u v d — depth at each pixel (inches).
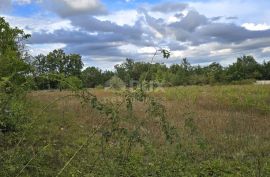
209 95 860.0
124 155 191.2
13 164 190.9
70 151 286.0
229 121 468.1
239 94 892.0
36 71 250.7
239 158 308.2
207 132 399.9
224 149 339.3
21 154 198.7
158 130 335.3
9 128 226.7
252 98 727.1
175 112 536.7
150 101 188.2
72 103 521.0
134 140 191.2
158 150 233.1
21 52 499.2
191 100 730.8
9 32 505.4
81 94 189.6
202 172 258.1
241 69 2303.2
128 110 186.1
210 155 306.8
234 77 2161.7
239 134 400.8
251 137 386.3
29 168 205.3
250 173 258.4
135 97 185.6
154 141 303.3
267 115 548.4
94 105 182.2
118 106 186.9
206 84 1795.0
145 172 202.8
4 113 209.3
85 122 402.9
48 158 254.8
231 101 687.7
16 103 210.8
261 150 332.8
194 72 1898.4
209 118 488.7
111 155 200.7
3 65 339.3
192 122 229.1
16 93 209.8
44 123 302.0
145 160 227.9
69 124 380.8
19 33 517.7
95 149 215.3
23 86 217.8
